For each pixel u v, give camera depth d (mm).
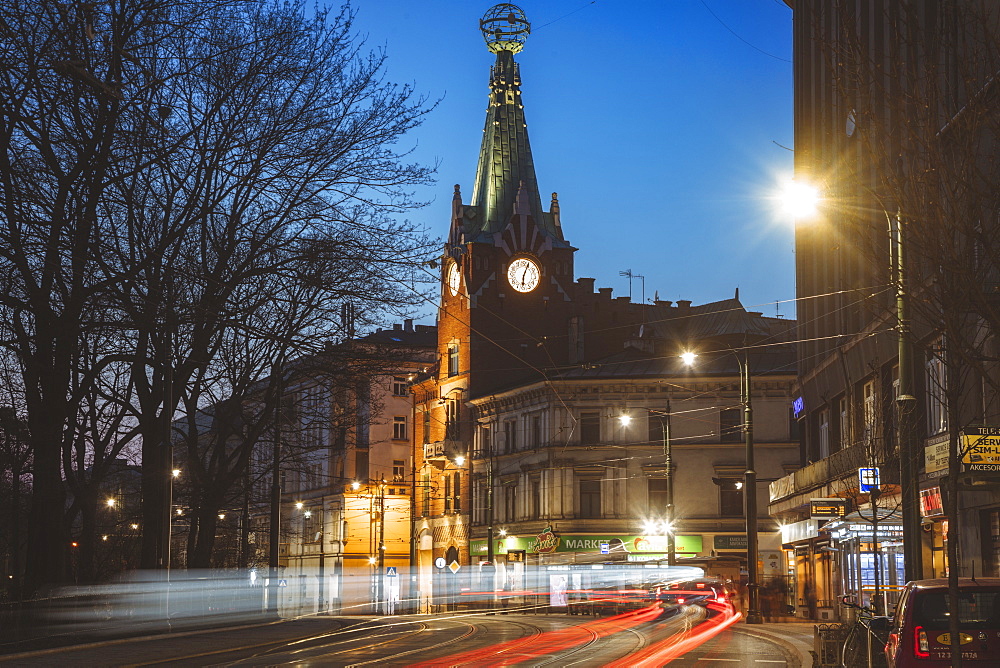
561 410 69125
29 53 23781
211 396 41438
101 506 54906
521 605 68188
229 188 31625
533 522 70000
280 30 31531
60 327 27000
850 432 40656
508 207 81000
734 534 65688
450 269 80750
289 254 33188
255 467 81750
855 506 35219
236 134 31078
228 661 23438
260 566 71938
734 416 66750
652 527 66125
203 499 40219
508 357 78125
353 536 90688
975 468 22859
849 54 12969
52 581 27766
